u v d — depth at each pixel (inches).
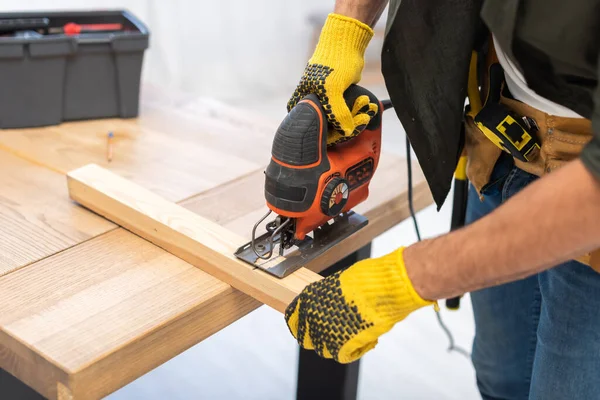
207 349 81.1
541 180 27.1
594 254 36.6
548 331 41.7
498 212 28.0
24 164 55.2
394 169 56.5
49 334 35.6
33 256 42.9
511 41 32.0
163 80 124.2
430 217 109.3
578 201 25.3
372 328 32.9
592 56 31.9
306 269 41.3
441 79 38.3
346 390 61.9
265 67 139.5
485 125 40.1
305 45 142.6
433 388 76.9
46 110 61.5
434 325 87.7
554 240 26.2
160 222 44.0
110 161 56.0
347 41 40.0
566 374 41.3
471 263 28.5
